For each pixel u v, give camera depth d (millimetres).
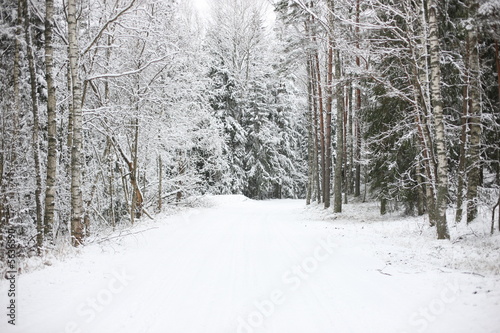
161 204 22188
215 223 17297
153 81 16891
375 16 12234
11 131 11867
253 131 42812
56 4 12797
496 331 3947
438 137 10328
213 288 6320
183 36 19328
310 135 29125
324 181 24469
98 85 15227
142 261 8477
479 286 5410
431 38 10203
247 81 43906
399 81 14344
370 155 18750
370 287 5992
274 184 48188
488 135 12797
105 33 13984
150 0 14562
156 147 20062
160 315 5059
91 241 10516
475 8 10266
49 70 10148
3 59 12844
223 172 37219
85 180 15445
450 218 12906
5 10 11836
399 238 11203
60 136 14938
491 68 12461
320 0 16859
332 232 13141
